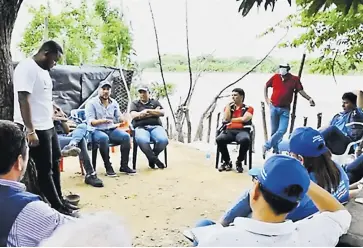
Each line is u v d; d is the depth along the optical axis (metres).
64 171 5.35
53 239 1.03
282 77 5.87
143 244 3.18
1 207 1.40
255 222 1.37
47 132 3.45
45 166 3.49
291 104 6.11
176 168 5.60
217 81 9.03
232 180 5.05
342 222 1.58
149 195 4.44
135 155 5.49
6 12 3.25
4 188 1.47
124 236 1.03
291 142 2.21
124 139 5.25
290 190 1.33
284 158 1.43
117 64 9.62
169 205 4.14
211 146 7.09
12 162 1.54
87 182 4.80
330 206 1.63
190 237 1.95
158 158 5.85
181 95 9.12
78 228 1.01
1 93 3.33
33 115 3.34
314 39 6.18
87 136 5.15
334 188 2.18
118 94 7.35
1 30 3.27
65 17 9.69
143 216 3.82
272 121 5.98
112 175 5.15
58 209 3.63
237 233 1.37
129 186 4.77
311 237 1.47
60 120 4.93
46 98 3.40
